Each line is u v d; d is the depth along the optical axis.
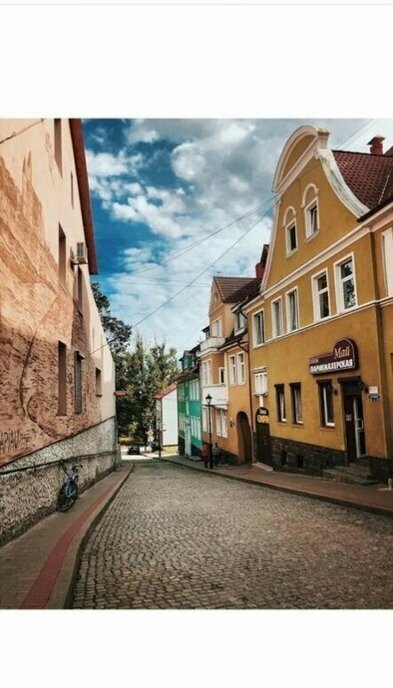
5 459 7.31
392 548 6.81
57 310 11.48
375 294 12.73
